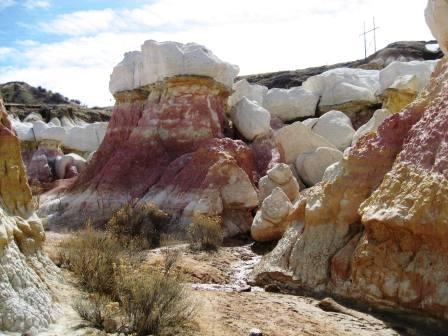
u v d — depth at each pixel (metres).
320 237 8.66
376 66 42.56
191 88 17.31
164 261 9.14
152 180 16.48
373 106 22.22
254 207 14.57
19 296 4.84
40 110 50.03
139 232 12.59
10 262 4.96
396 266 6.98
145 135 17.48
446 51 8.85
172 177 15.79
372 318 6.88
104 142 19.42
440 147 7.07
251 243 13.12
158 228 13.53
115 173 17.06
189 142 16.88
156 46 17.56
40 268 5.91
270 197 12.13
